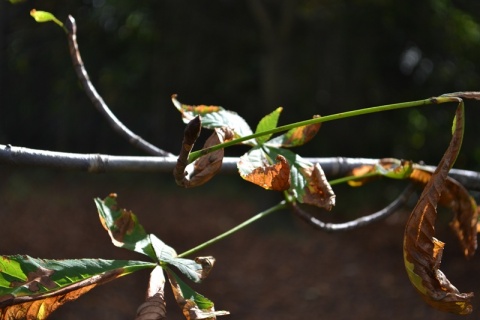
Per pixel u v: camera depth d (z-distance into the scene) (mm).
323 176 1140
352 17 10242
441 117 10398
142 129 12406
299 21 10578
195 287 8508
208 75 11469
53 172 13875
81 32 11414
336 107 10594
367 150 10680
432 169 1584
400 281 8938
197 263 1030
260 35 10773
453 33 10211
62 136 13508
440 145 10398
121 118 12414
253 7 10148
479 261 9148
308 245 10141
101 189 13250
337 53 10578
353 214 11125
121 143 13203
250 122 11422
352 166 1578
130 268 1000
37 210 11703
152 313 925
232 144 1022
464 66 10391
